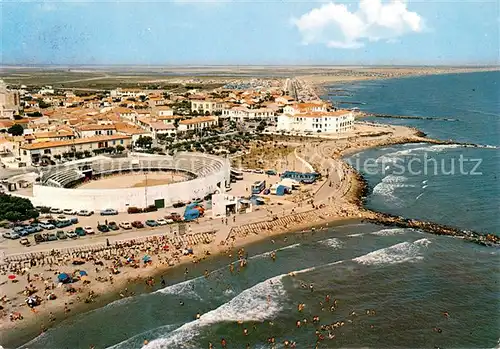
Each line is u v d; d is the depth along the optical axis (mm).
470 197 157125
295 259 109625
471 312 88000
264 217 133875
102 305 88250
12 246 109688
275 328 83062
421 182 176625
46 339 77938
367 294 94312
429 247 116000
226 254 111250
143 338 78938
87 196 134500
